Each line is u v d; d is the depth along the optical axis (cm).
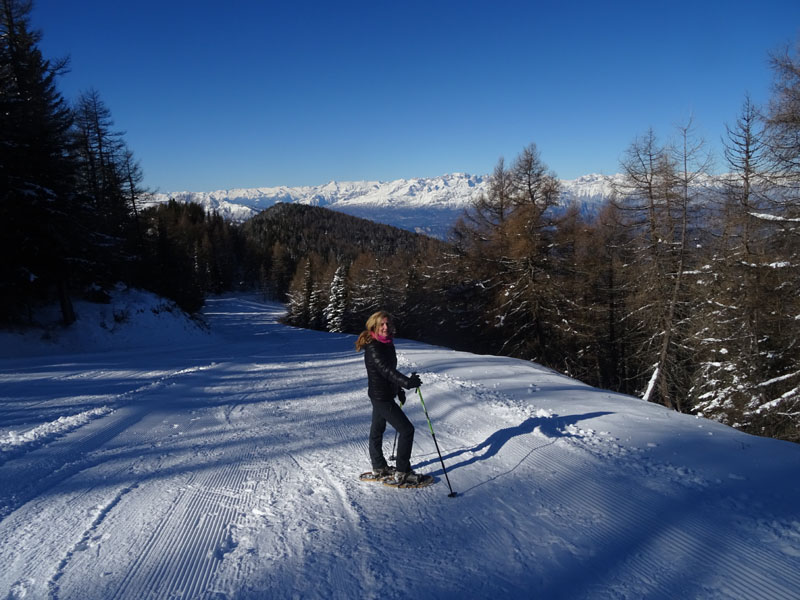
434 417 696
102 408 779
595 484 431
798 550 320
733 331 1562
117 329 2330
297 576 288
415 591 272
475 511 381
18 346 1939
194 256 8906
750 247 1457
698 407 1681
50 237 2030
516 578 287
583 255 2334
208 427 666
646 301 1842
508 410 695
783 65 1118
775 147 1178
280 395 920
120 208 3162
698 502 392
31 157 1988
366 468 485
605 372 2692
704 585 283
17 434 623
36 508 389
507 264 2347
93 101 3123
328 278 6762
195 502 401
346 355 1686
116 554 315
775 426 1379
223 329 4325
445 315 2936
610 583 284
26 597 266
